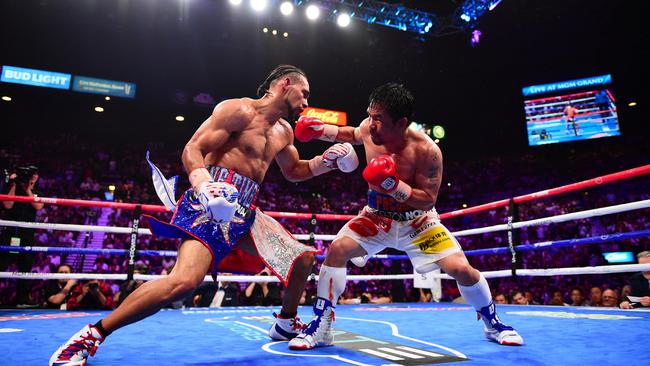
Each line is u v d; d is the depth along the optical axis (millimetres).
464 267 2455
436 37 19172
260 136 2465
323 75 21906
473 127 23656
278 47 20828
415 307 5230
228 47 20516
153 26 19203
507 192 21422
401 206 2582
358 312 4555
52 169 18469
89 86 19031
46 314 4125
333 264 2480
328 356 2094
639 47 18875
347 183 23484
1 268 4891
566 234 16641
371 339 2639
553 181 20750
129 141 21422
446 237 2568
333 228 18297
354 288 12461
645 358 1968
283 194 21391
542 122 21328
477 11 16406
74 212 15438
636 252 14297
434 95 22484
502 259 16469
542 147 22500
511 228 4688
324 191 22656
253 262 2604
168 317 3885
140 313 1867
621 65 19719
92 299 5254
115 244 13797
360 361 1962
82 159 19781
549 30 18828
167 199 2400
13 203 5000
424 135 2543
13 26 17750
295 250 2504
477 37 18250
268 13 18703
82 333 1831
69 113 20234
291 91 2520
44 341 2465
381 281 13289
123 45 19453
